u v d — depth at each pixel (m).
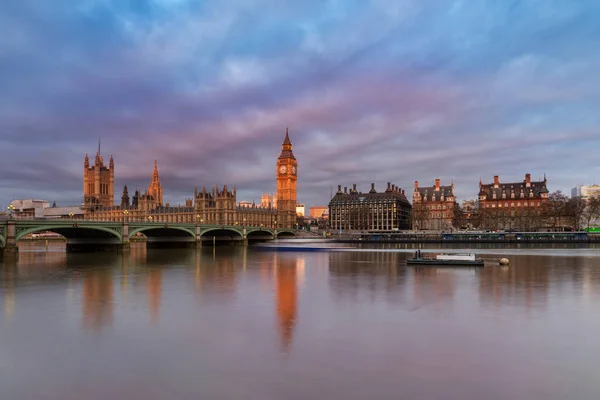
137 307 43.25
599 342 30.72
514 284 57.16
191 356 28.22
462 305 43.31
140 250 156.62
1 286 58.28
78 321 37.41
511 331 33.50
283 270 78.75
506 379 24.28
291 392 22.84
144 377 24.89
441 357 27.72
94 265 90.69
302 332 33.56
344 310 41.25
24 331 34.22
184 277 68.12
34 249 168.25
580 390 22.89
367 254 128.25
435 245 187.88
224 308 42.50
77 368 26.28
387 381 24.11
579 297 47.41
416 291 51.97
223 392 22.92
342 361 27.14
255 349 29.50
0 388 23.52
